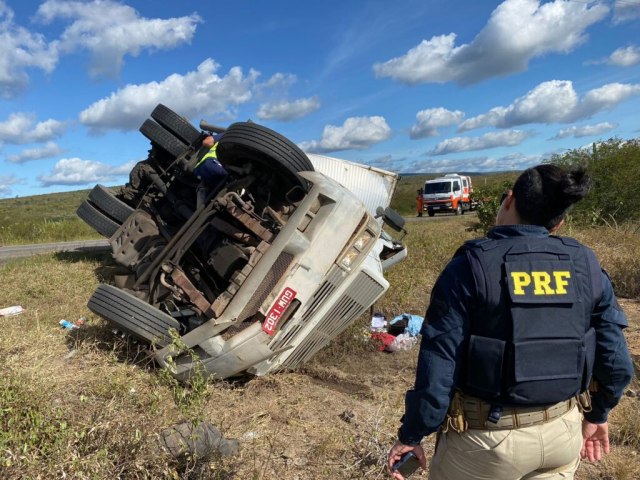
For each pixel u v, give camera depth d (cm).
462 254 196
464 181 3359
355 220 430
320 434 369
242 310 406
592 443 222
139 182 803
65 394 370
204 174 572
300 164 450
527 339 182
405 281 756
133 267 672
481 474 196
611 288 200
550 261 190
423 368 190
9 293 699
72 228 1773
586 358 192
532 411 189
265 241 427
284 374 469
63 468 261
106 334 516
